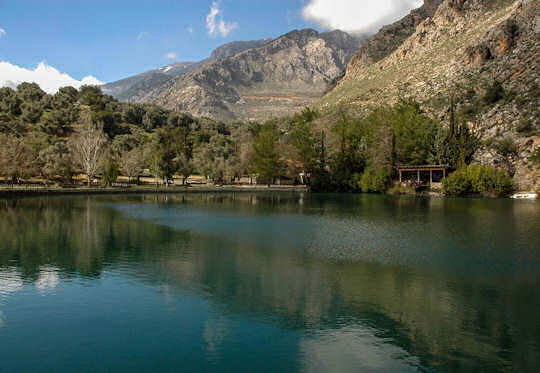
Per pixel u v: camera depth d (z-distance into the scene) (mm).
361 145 112938
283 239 33500
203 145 153500
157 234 35688
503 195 85188
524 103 105500
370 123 118125
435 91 154625
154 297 18438
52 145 116938
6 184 91500
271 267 24016
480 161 96500
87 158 94250
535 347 13773
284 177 129375
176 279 21297
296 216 50719
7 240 31906
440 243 31609
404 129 102812
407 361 12867
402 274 22531
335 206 65812
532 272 22953
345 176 109250
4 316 16016
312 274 22500
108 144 134875
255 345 13844
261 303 17766
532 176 85688
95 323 15438
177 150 128625
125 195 86812
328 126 147125
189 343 13922
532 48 129750
